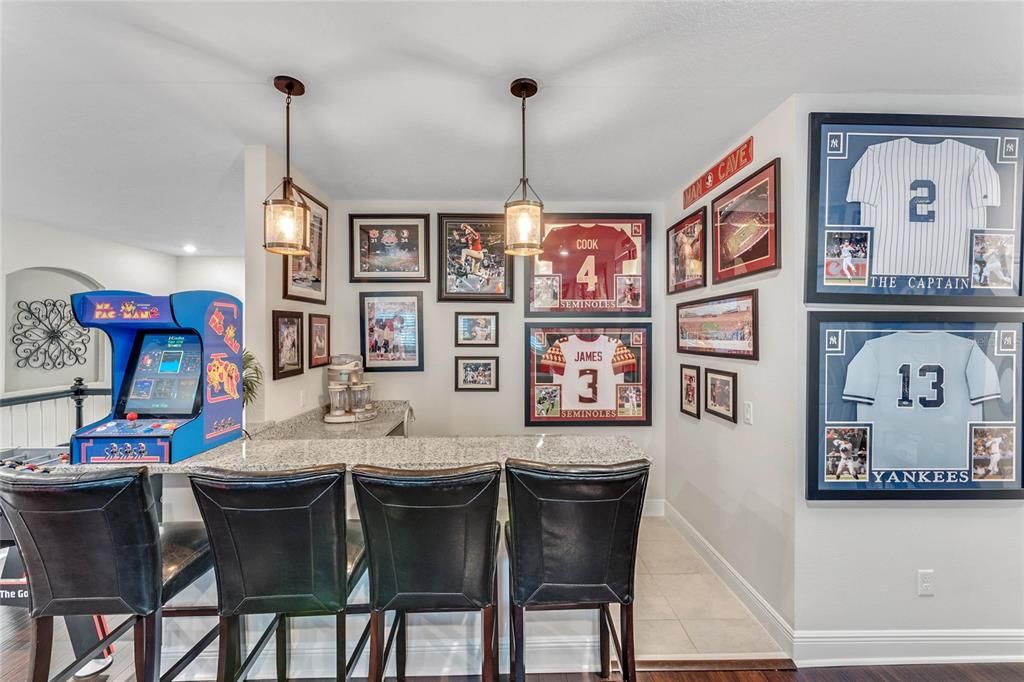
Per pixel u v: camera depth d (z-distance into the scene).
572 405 3.31
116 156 2.41
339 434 2.46
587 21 1.37
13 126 2.05
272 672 1.72
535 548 1.29
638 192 3.08
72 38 1.42
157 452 1.47
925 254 1.80
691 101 1.87
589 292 3.31
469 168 2.62
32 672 1.26
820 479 1.81
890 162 1.80
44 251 4.15
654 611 2.15
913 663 1.82
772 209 1.95
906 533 1.84
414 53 1.52
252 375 2.22
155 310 1.52
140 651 1.26
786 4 1.31
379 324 3.27
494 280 3.30
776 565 1.96
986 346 1.80
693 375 2.79
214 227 4.19
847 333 1.81
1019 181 1.80
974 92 1.80
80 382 4.36
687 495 2.91
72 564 1.22
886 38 1.46
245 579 1.25
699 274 2.66
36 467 1.44
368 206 3.25
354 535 1.58
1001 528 1.83
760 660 1.84
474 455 1.56
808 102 1.81
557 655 1.74
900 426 1.81
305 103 1.85
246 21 1.35
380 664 1.30
